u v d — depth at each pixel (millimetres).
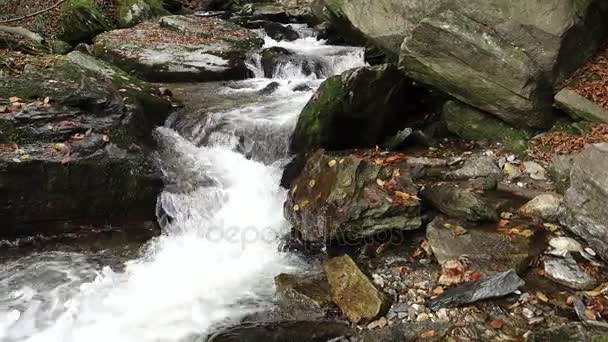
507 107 7129
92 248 6184
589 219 5293
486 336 4402
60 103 6922
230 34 13039
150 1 16094
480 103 7398
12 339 4637
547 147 6906
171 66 10789
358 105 7465
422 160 6926
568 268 5008
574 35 6844
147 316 5000
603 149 5438
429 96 8711
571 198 5559
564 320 4496
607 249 5062
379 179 6059
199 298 5289
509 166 6824
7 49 10234
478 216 5699
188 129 8180
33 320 4895
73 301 5180
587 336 4078
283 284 5332
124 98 7535
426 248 5633
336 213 5766
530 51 6797
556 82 7039
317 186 6234
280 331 4676
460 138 7887
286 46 12961
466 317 4621
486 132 7559
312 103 7406
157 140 7832
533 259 5207
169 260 6027
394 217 5738
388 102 7898
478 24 7035
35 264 5801
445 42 7188
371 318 4703
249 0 20375
